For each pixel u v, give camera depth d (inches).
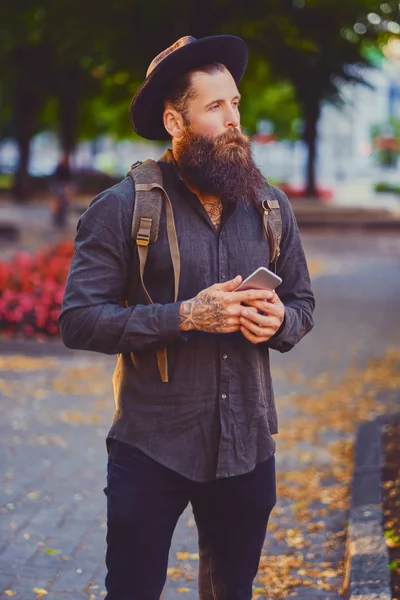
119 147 2650.1
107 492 111.7
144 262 106.9
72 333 107.0
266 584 179.0
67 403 315.9
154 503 108.9
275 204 112.4
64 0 747.4
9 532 203.2
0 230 887.1
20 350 390.3
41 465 249.4
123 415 110.1
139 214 106.7
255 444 109.8
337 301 567.2
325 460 258.7
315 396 336.2
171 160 111.0
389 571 166.9
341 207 1279.5
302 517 215.2
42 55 1195.3
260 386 110.5
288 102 1626.5
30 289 414.9
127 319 103.9
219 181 104.5
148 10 704.4
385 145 2418.8
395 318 511.2
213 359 107.8
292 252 116.3
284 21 719.7
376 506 199.9
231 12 688.4
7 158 2588.6
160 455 107.7
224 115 106.8
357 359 403.2
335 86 1098.1
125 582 111.3
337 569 186.7
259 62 909.2
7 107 1557.6
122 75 856.9
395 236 1042.7
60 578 181.2
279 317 105.2
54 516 213.2
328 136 3075.8
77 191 1546.5
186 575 183.2
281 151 2689.5
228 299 102.7
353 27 839.7
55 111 1772.9
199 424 107.7
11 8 808.3
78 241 109.3
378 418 285.0
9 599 170.9
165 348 106.9
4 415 299.0
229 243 108.9
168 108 109.0
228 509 113.5
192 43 105.3
